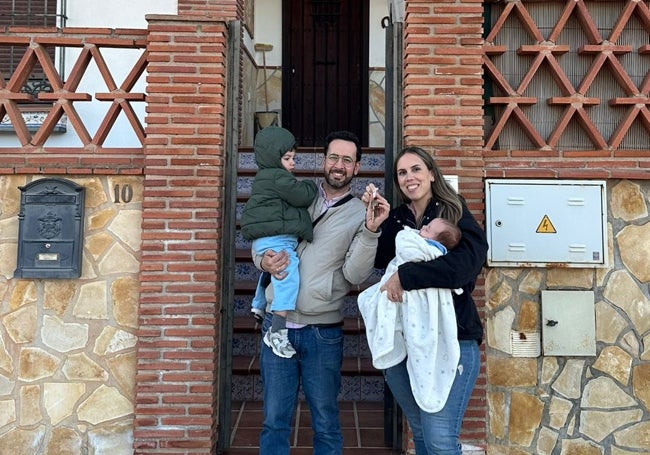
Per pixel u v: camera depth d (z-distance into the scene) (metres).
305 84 8.05
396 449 3.76
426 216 2.83
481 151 3.58
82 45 3.77
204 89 3.65
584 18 3.76
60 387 3.66
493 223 3.59
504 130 3.83
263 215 2.99
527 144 3.82
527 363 3.61
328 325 3.04
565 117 3.69
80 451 3.63
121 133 6.48
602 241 3.60
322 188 3.24
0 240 3.71
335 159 3.06
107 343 3.67
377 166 6.39
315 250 3.01
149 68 3.65
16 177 3.73
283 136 3.06
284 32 8.00
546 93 3.84
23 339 3.67
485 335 3.58
